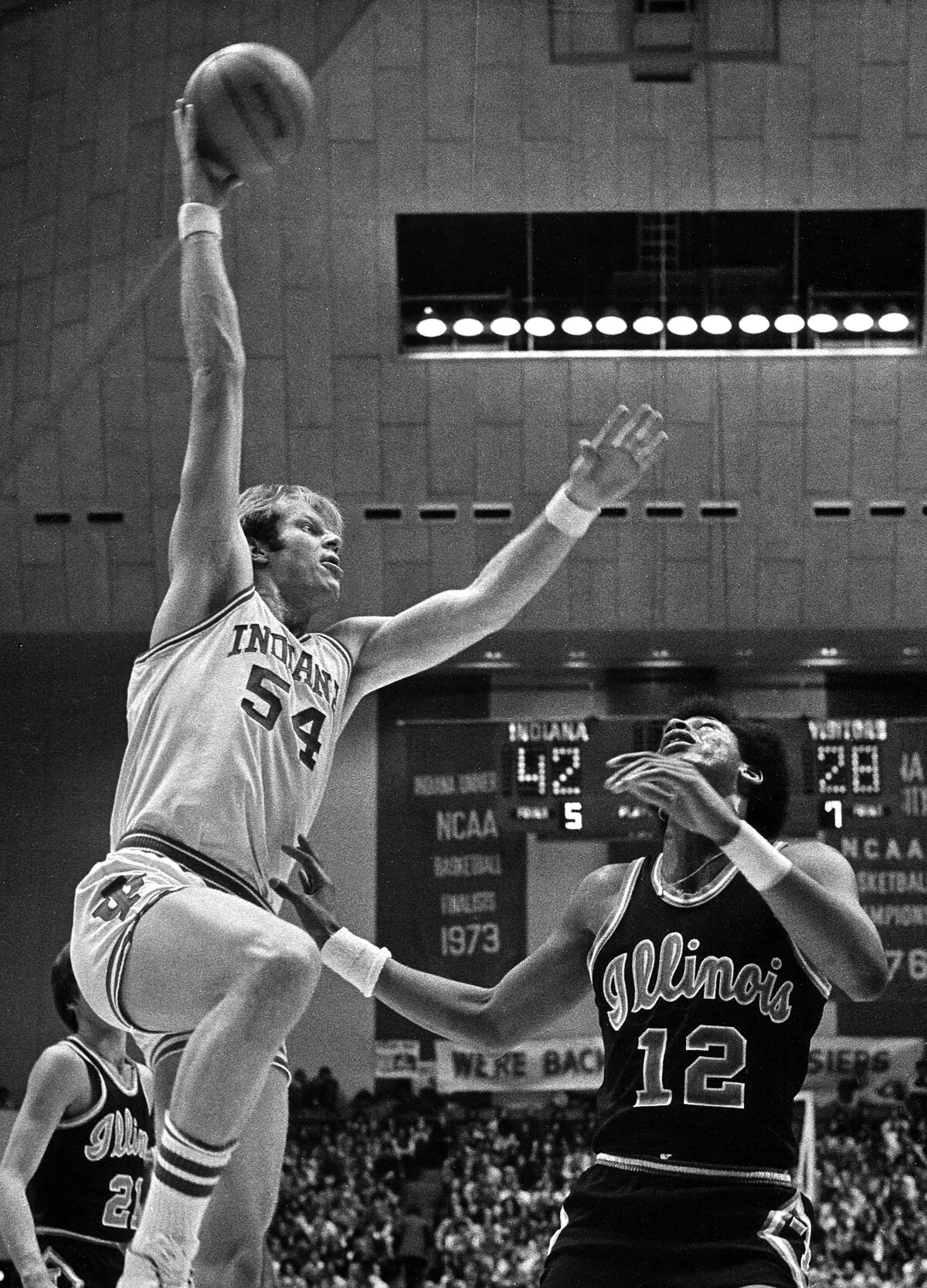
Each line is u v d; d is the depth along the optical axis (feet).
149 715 11.85
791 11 71.20
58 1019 84.99
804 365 75.92
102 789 85.66
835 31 71.56
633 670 87.30
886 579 78.07
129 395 74.23
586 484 13.20
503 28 71.92
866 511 77.41
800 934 11.56
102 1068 16.14
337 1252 65.72
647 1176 11.82
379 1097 83.97
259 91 12.32
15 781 85.61
